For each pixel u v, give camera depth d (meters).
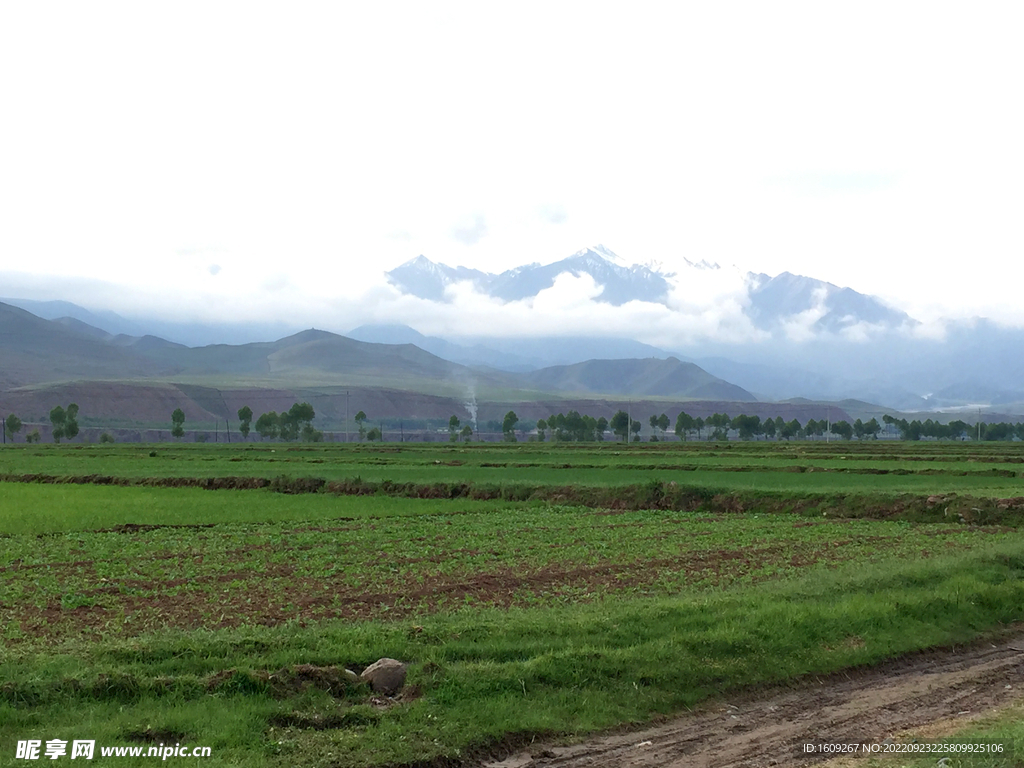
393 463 96.19
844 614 22.81
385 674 17.30
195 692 16.17
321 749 14.41
